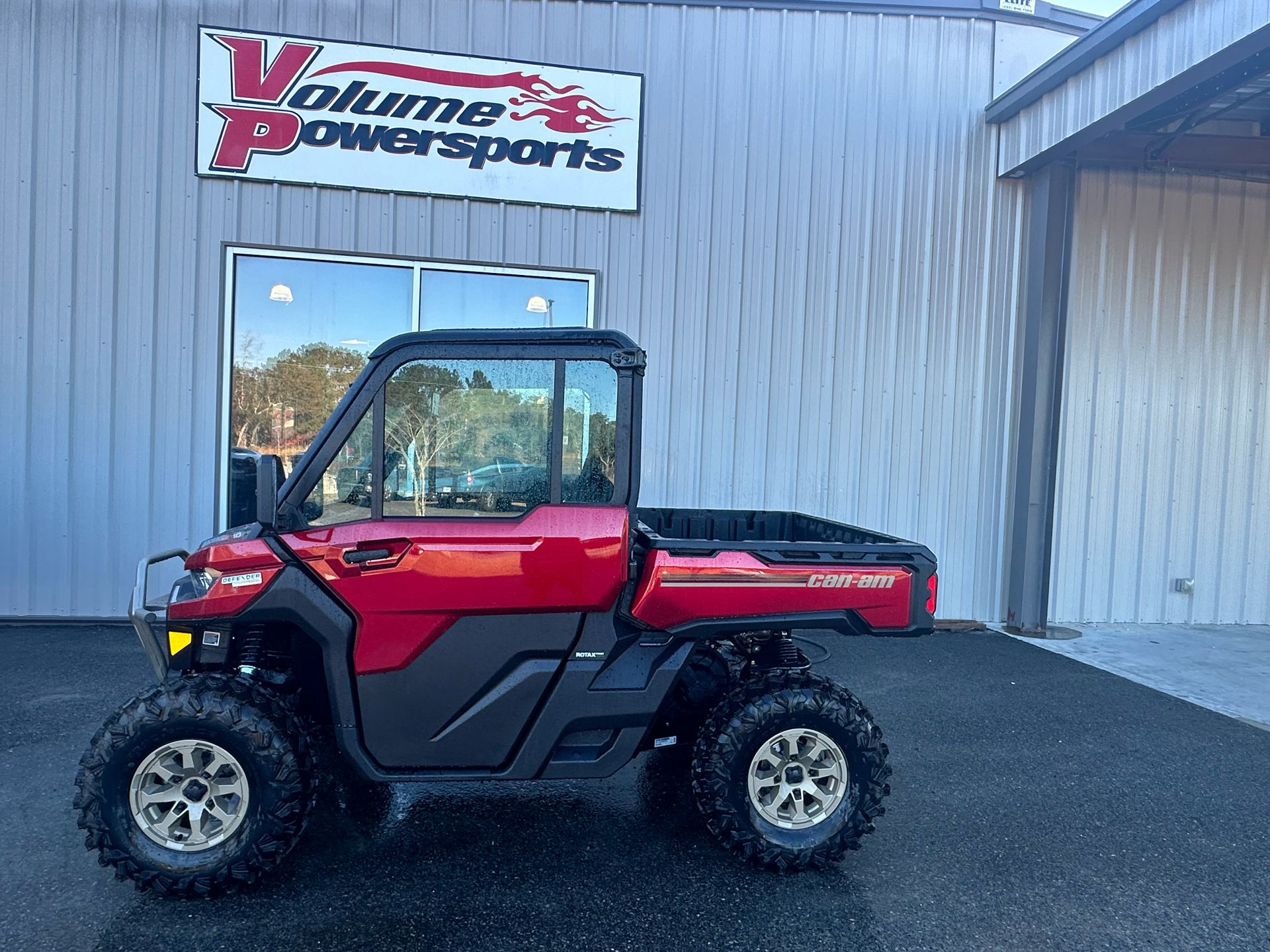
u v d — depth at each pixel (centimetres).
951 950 252
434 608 275
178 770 269
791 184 676
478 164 642
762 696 297
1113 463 734
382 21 627
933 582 313
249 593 270
